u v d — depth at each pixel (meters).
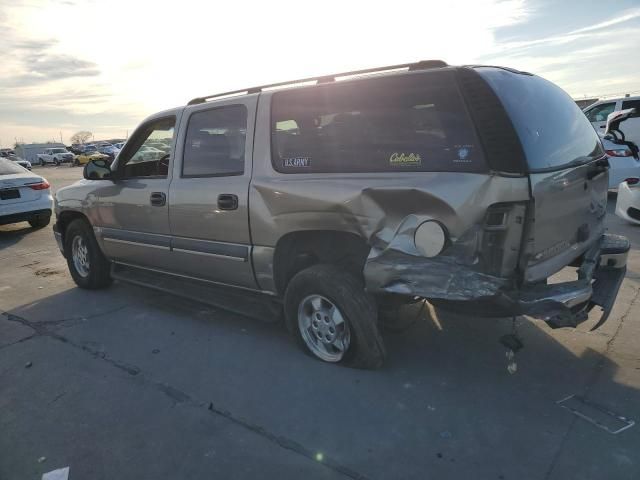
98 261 5.36
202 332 4.23
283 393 3.18
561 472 2.39
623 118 8.51
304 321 3.59
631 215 7.39
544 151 2.78
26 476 2.52
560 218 2.89
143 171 5.09
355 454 2.57
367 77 3.09
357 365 3.39
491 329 4.04
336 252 3.50
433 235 2.73
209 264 4.05
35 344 4.11
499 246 2.66
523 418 2.83
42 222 9.91
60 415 3.04
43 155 53.56
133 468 2.54
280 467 2.50
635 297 4.61
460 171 2.69
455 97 2.76
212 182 3.88
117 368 3.63
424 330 4.05
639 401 2.96
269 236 3.54
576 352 3.60
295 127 3.41
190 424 2.90
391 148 2.95
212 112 3.97
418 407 2.96
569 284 2.84
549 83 3.53
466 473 2.41
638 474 2.36
